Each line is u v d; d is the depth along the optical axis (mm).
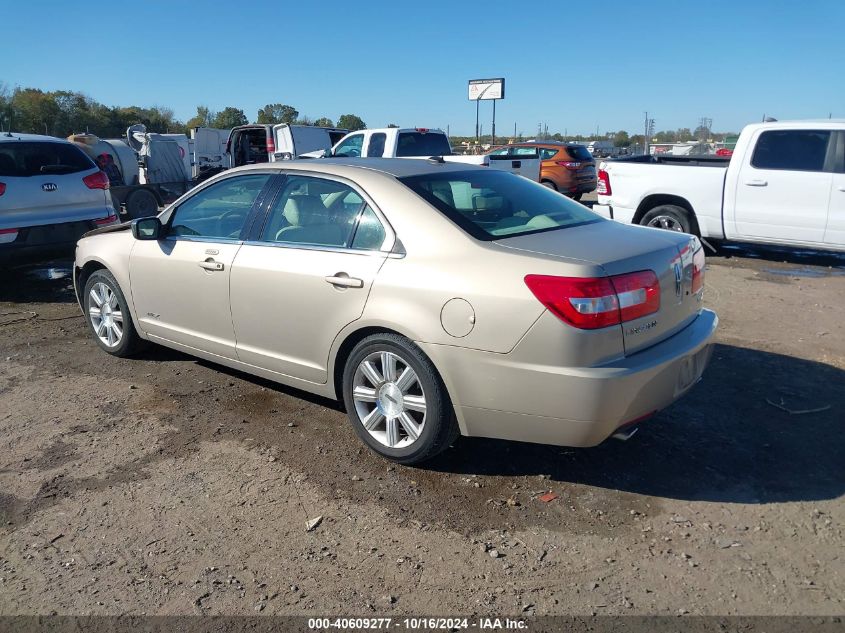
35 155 8000
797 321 6539
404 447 3693
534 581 2873
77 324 6648
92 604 2744
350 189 3947
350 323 3752
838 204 8367
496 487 3602
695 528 3227
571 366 3131
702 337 3654
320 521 3307
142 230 4801
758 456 3887
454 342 3352
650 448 3984
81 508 3424
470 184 4066
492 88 33969
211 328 4625
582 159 17969
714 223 9328
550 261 3207
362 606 2729
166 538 3178
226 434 4227
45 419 4445
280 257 4121
